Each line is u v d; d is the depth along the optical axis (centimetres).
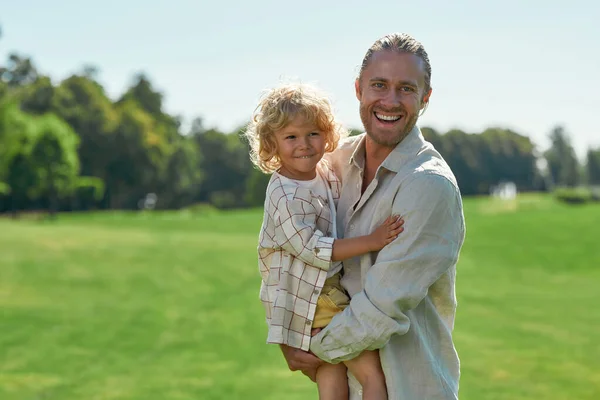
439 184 308
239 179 10281
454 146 10756
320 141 339
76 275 2458
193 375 1155
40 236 3822
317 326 324
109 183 8969
